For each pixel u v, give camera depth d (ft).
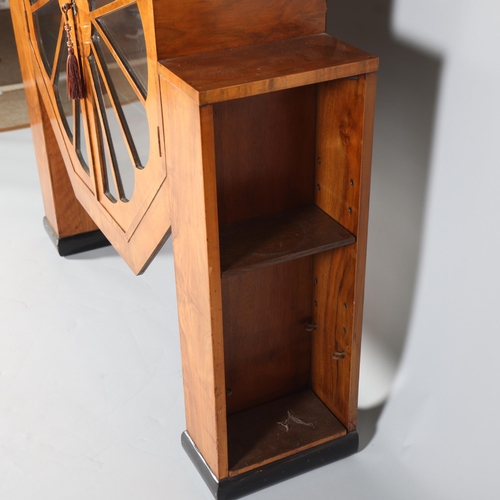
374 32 4.75
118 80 4.47
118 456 5.20
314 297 5.04
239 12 3.81
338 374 5.02
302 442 4.98
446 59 4.23
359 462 5.10
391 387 5.51
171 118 3.84
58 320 6.54
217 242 3.91
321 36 4.07
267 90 3.56
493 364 4.57
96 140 5.19
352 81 3.97
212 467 4.82
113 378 5.89
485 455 4.81
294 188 4.58
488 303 4.46
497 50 3.88
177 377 5.89
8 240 7.71
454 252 4.61
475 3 3.93
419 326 5.12
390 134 4.88
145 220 4.78
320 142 4.42
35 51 6.07
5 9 13.96
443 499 4.78
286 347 5.22
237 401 5.24
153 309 6.68
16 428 5.43
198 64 3.72
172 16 3.66
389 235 5.17
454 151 4.37
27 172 8.93
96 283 7.05
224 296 4.75
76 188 6.38
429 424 5.20
